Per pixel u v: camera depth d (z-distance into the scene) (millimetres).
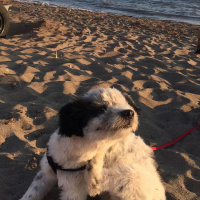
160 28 2951
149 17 4031
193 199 745
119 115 558
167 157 898
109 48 1955
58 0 5027
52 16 3082
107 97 603
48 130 973
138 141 741
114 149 668
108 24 2914
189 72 1645
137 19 3451
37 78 1325
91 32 2445
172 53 1979
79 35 2264
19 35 2148
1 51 1643
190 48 2203
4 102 1093
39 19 2783
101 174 637
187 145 978
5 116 995
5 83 1239
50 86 1247
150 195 625
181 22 3588
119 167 653
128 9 4527
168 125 1101
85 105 581
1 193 709
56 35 2172
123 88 1303
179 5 5219
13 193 717
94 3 4922
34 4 4070
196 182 803
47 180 690
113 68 1550
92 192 603
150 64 1687
